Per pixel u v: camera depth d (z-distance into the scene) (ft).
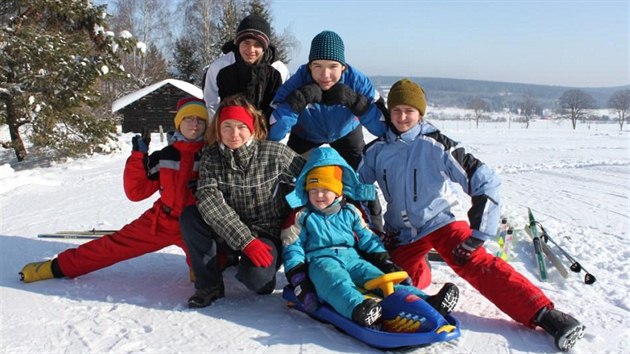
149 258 14.49
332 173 10.57
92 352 8.89
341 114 13.14
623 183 30.99
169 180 11.53
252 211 11.12
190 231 10.69
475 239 10.00
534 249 14.80
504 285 9.73
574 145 68.33
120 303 11.10
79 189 28.40
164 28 126.41
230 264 13.07
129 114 82.28
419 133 11.05
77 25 49.70
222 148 10.73
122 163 44.16
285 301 11.28
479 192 10.21
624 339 9.51
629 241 16.61
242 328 9.82
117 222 19.54
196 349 8.98
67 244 16.07
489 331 9.73
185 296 11.60
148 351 8.91
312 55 12.17
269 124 12.37
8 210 22.29
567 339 8.91
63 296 11.50
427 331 8.75
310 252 10.53
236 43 13.37
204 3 118.83
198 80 126.21
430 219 11.10
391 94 11.06
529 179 32.91
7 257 14.69
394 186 11.32
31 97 43.06
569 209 22.21
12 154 56.54
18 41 42.42
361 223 10.84
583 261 14.43
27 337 9.46
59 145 46.21
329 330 9.75
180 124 11.60
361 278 10.05
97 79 45.78
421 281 11.59
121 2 120.88
